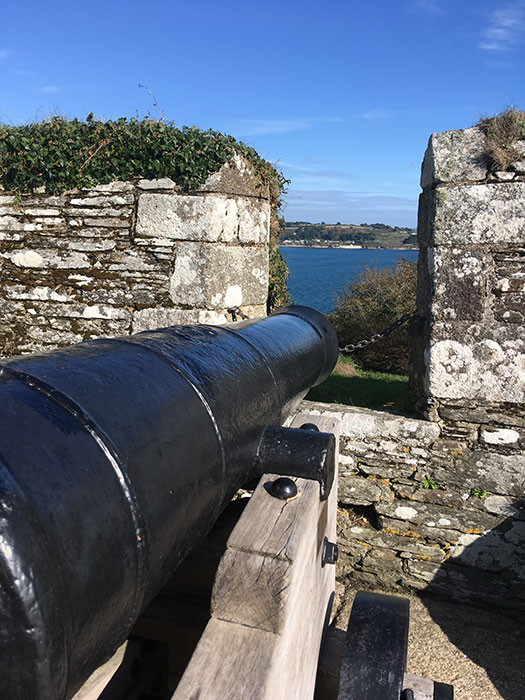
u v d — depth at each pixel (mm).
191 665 1344
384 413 3736
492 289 3350
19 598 816
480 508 3486
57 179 3848
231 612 1459
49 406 1041
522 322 3324
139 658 1718
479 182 3299
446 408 3506
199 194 3664
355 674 1827
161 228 3734
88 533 951
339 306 10781
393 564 3645
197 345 1718
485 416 3445
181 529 1272
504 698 2744
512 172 3236
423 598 3584
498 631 3275
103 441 1058
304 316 3062
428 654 3035
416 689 1954
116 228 3834
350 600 3508
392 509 3621
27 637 839
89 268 3910
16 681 884
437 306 3439
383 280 10227
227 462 1517
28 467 899
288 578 1417
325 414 3721
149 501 1121
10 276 4047
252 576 1441
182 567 1931
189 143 3611
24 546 820
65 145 3752
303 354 2453
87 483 978
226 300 3854
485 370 3406
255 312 4254
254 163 3982
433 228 3398
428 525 3568
